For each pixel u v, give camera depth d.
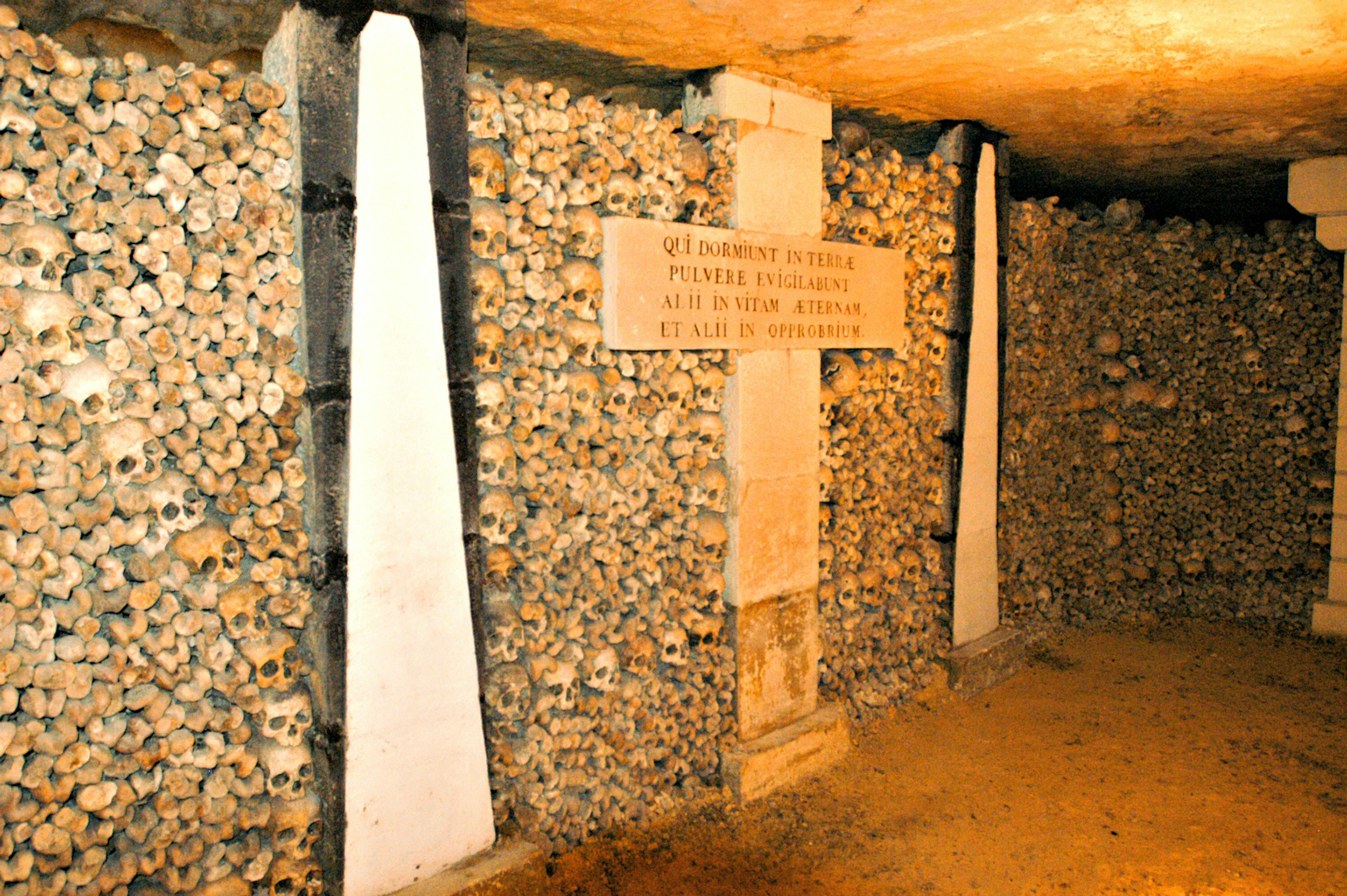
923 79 4.20
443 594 3.08
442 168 2.95
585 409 3.56
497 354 3.26
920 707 5.13
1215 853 3.82
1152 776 4.46
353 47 2.74
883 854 3.75
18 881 2.43
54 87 2.38
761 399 4.14
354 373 2.83
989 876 3.62
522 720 3.50
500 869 3.19
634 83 4.19
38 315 2.35
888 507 5.08
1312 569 6.90
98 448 2.49
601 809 3.73
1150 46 3.77
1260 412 7.04
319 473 2.77
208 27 3.34
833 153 4.57
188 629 2.69
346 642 2.86
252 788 2.83
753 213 4.05
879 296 4.74
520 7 3.21
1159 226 7.30
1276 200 7.63
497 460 3.27
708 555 4.06
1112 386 7.02
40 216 2.38
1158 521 7.25
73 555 2.51
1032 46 3.73
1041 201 7.26
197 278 2.63
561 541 3.56
